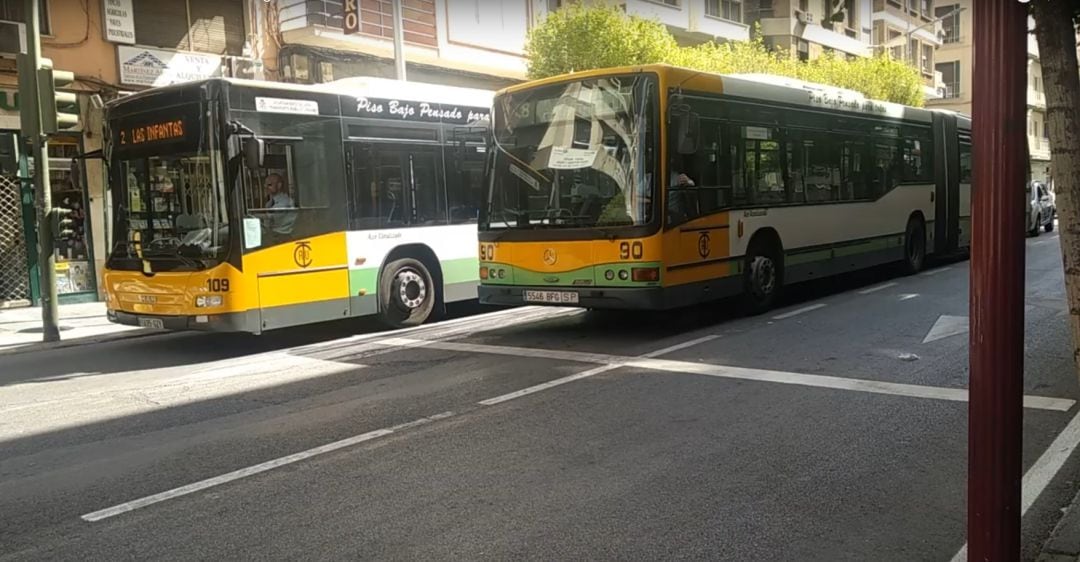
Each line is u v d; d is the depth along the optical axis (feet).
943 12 172.96
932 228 53.72
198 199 31.60
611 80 31.45
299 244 33.35
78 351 36.06
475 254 41.29
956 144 56.85
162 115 32.24
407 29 68.95
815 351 28.63
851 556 13.24
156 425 22.27
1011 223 9.43
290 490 16.75
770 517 14.79
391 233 37.27
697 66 73.77
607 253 31.01
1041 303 37.52
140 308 32.91
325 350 33.19
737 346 29.91
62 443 20.93
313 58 63.05
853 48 131.34
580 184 31.91
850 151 44.19
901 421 20.29
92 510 16.05
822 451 18.22
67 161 51.62
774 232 37.70
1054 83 11.51
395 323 37.76
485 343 32.86
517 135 33.63
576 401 22.94
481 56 75.31
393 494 16.33
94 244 52.49
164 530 14.93
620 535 14.16
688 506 15.35
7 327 42.78
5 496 17.03
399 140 37.60
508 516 15.07
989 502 9.91
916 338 30.45
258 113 32.17
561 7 78.59
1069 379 23.90
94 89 51.42
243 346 35.22
